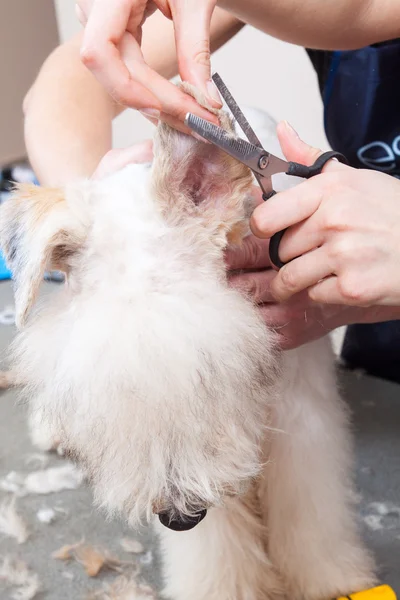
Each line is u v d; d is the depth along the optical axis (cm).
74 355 75
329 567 115
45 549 122
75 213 82
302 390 109
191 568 113
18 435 153
